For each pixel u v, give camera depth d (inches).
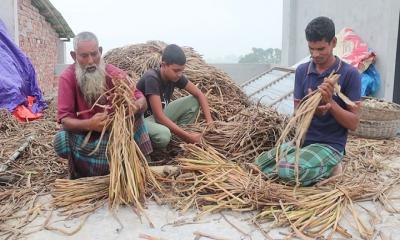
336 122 119.4
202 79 197.3
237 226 98.2
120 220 101.0
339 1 297.3
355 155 153.9
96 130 112.3
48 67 446.0
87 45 110.9
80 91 117.0
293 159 115.2
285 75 272.1
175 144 140.2
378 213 104.6
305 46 360.2
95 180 115.6
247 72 439.2
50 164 138.9
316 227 96.7
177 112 148.8
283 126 136.2
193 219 101.0
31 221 101.0
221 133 141.5
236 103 193.0
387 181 126.3
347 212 105.2
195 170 120.9
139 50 232.4
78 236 94.0
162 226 98.3
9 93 217.9
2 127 188.2
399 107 192.7
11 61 233.8
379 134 180.4
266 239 92.4
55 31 480.4
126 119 112.9
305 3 358.6
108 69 120.6
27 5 356.2
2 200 113.3
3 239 93.2
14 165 138.1
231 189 111.2
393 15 231.8
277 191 107.3
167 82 141.4
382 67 243.9
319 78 116.1
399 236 94.1
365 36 262.7
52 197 113.5
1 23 251.8
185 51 222.4
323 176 119.5
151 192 113.5
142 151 124.8
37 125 197.8
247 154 134.7
